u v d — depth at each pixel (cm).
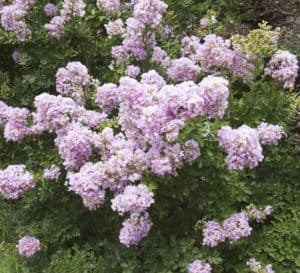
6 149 151
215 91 111
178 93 109
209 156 119
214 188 127
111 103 136
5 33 173
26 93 178
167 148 112
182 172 120
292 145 154
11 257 145
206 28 193
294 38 192
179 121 108
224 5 220
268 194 140
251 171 139
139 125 112
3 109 144
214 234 119
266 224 137
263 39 133
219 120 125
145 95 118
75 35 175
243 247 128
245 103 139
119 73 163
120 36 168
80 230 143
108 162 116
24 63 180
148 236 129
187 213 132
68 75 144
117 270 132
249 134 110
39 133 136
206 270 117
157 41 180
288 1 219
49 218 146
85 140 119
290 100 144
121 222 134
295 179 139
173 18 193
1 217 159
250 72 141
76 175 117
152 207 126
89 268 135
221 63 139
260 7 220
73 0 165
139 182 120
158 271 125
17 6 166
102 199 118
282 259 124
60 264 137
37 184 140
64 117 127
